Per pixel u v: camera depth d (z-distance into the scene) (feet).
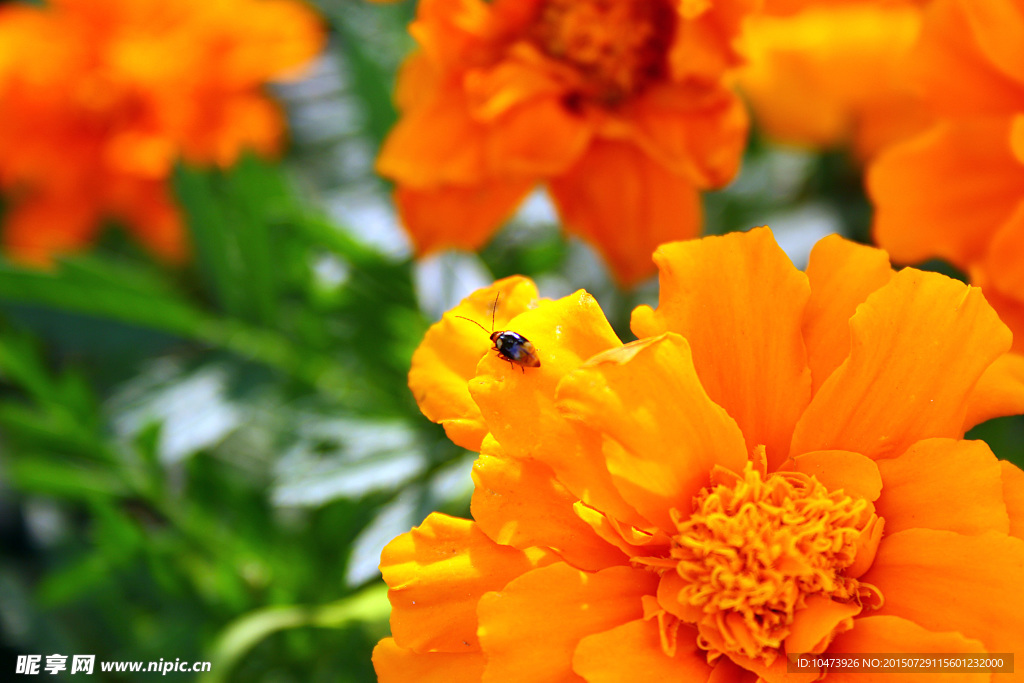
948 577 0.95
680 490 0.97
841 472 0.97
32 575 1.52
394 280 1.21
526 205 1.25
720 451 0.97
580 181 1.14
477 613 0.96
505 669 0.96
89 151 1.41
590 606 0.96
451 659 0.99
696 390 0.96
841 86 1.20
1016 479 0.97
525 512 0.98
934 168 1.08
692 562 0.96
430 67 1.16
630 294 1.23
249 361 1.22
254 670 1.20
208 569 1.24
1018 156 1.04
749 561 0.96
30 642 1.41
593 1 1.13
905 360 0.97
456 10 1.11
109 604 1.32
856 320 0.97
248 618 1.15
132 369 1.32
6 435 1.34
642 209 1.13
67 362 1.40
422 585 0.98
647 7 1.12
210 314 1.25
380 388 1.22
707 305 0.98
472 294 1.02
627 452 0.96
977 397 0.99
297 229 1.19
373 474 1.16
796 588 0.96
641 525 0.97
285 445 1.19
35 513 1.52
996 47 1.05
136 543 1.23
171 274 1.37
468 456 1.15
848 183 1.25
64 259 1.20
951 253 1.08
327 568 1.23
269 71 1.35
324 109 1.42
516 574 0.98
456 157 1.13
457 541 0.99
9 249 1.43
